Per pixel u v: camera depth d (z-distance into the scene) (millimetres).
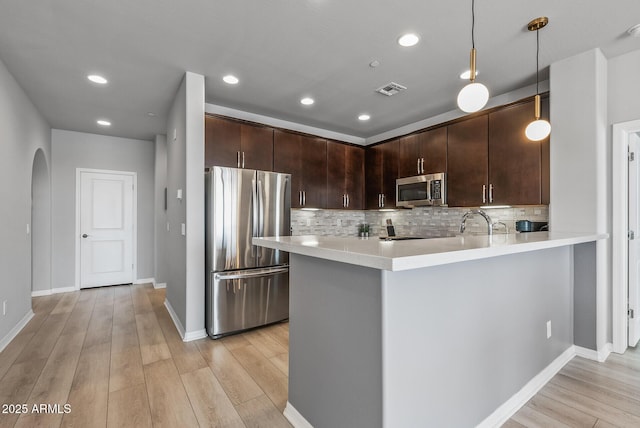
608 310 2598
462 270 1530
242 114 3875
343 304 1404
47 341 2844
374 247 1307
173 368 2344
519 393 1913
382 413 1203
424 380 1349
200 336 2951
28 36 2275
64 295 4508
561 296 2395
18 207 3096
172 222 3605
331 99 3482
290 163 3969
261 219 3273
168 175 3939
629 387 2057
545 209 3053
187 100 2861
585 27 2150
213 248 2951
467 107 1740
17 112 3041
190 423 1727
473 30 2107
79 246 4859
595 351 2453
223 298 2975
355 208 4629
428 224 4223
